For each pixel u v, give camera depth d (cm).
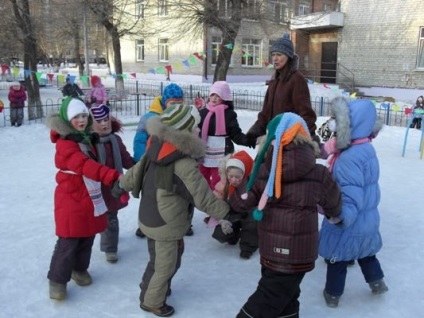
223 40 1579
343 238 327
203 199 300
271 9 1744
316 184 277
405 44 2242
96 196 343
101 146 383
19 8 1371
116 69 1866
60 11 1789
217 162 464
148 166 321
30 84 1420
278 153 270
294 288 284
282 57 414
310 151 277
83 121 336
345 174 316
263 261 287
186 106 314
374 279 348
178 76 2970
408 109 1373
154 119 310
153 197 315
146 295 326
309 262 281
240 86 2634
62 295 345
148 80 2986
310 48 2731
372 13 2355
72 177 338
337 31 2533
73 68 4075
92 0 1666
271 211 280
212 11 1527
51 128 336
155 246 321
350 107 327
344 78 2509
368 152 327
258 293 287
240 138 463
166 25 2147
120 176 332
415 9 2184
